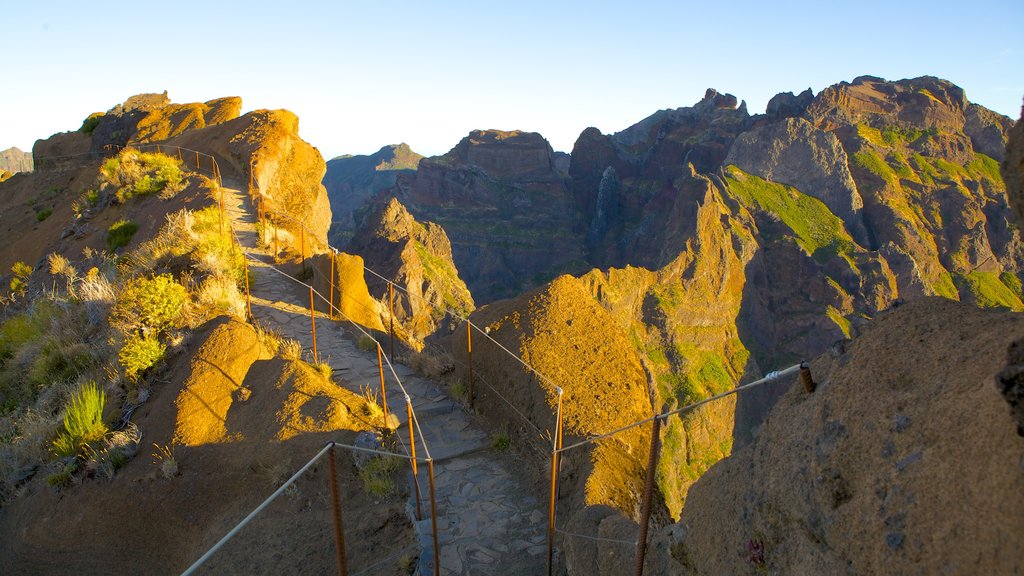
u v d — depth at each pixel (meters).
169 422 11.19
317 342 15.15
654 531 7.21
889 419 4.11
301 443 10.53
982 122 175.62
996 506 3.14
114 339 13.59
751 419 124.75
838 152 156.75
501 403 11.90
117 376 12.63
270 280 19.20
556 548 8.80
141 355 12.40
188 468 10.53
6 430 13.82
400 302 114.25
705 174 165.38
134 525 10.05
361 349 15.08
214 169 32.28
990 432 3.35
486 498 9.95
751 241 142.62
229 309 14.89
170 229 20.58
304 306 17.53
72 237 31.94
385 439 11.16
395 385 13.34
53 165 54.97
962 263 147.38
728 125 185.88
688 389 115.88
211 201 25.38
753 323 141.12
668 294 127.88
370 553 8.84
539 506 9.77
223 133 38.50
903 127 171.62
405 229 142.25
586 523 8.05
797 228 148.62
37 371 15.42
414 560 8.57
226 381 12.08
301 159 36.59
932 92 175.75
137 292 14.12
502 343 12.38
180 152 40.31
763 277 143.75
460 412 12.52
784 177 160.75
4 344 19.03
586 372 11.33
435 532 7.31
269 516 9.62
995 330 4.03
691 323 129.00
